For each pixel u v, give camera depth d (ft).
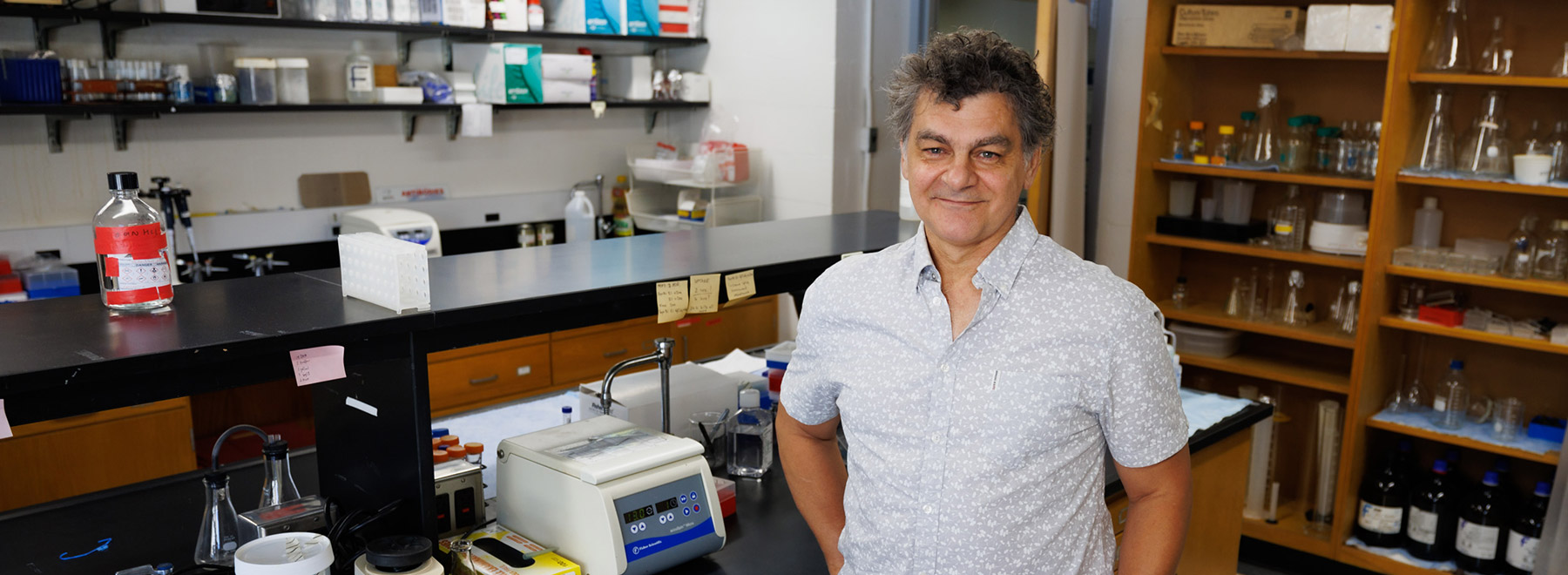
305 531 5.44
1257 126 11.41
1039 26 11.16
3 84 10.27
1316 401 11.96
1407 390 11.53
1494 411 10.74
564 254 6.55
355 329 4.57
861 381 4.19
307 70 13.04
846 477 4.90
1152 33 11.21
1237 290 11.89
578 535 5.37
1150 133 11.52
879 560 4.20
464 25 13.35
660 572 5.56
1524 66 10.04
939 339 3.98
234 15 11.64
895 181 15.26
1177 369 7.91
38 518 6.15
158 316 4.70
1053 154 11.80
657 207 16.19
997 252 3.95
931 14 14.94
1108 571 4.10
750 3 14.98
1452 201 10.77
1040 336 3.86
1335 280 11.66
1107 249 13.56
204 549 5.37
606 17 14.60
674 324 14.65
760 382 8.18
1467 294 10.82
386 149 14.16
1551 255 9.86
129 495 6.51
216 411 12.83
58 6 10.59
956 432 3.93
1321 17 10.31
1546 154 9.71
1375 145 10.76
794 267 6.43
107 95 11.02
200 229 12.55
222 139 12.81
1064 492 3.93
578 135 15.97
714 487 5.99
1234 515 8.23
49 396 3.92
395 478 5.26
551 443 5.77
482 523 6.03
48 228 11.75
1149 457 3.95
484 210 15.01
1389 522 10.79
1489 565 10.28
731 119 15.74
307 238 13.51
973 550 3.92
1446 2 10.07
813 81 14.26
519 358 13.41
